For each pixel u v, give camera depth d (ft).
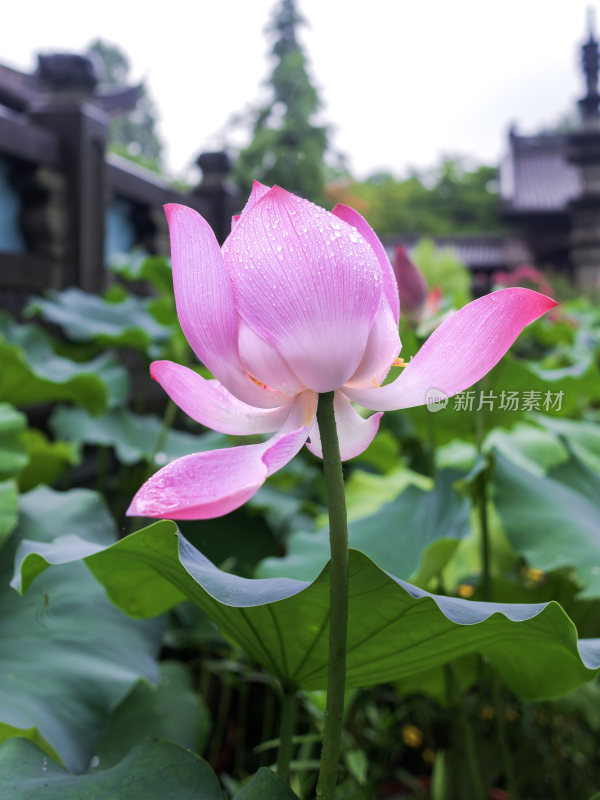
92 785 1.42
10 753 1.53
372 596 1.37
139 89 12.86
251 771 3.41
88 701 1.93
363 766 2.73
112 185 7.20
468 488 2.48
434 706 3.40
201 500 1.05
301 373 1.14
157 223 8.38
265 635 1.54
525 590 2.92
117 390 4.44
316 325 1.12
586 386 3.23
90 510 2.65
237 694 3.84
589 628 2.90
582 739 3.28
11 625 2.09
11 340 4.35
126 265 4.99
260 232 1.12
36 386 3.95
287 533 4.00
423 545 2.31
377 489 3.62
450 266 23.24
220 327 1.16
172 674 3.01
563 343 6.54
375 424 1.26
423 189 67.21
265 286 1.12
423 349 1.20
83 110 6.37
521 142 48.78
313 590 1.36
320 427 1.20
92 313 5.04
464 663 2.65
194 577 1.43
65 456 4.17
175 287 1.19
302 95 40.01
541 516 2.51
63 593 2.22
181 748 1.50
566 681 1.71
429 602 1.34
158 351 4.65
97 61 6.73
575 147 33.96
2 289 5.74
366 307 1.14
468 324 1.18
